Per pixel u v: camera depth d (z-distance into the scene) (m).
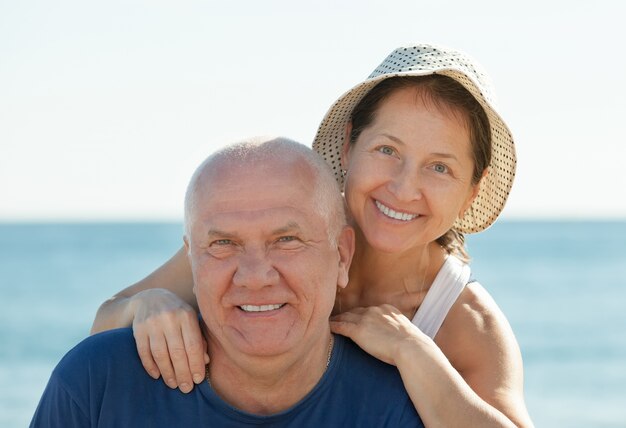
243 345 3.67
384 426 3.88
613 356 30.06
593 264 63.22
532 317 38.47
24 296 48.69
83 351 3.88
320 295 3.76
